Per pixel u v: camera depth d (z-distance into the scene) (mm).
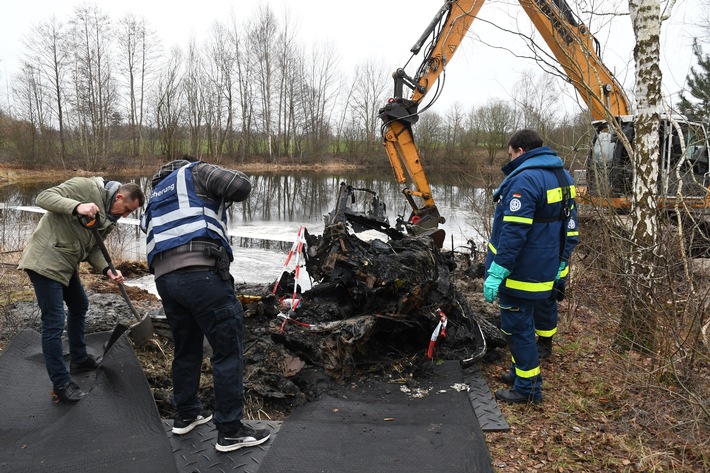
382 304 3949
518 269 3320
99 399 3143
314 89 52125
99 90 38906
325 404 3273
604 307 4801
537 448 2889
